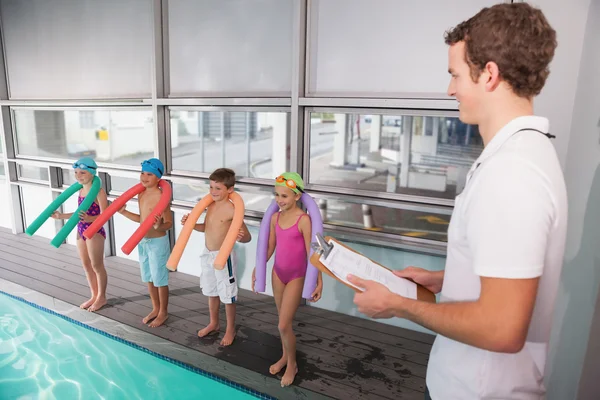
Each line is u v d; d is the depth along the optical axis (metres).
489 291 0.72
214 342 2.75
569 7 2.05
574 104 2.07
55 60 4.32
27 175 5.03
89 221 3.02
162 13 3.54
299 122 3.06
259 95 3.31
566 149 2.13
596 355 1.79
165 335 2.82
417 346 2.73
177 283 3.69
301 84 3.02
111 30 3.89
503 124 0.83
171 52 3.62
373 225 3.11
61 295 3.38
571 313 1.92
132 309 3.19
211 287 2.76
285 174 2.41
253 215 3.43
